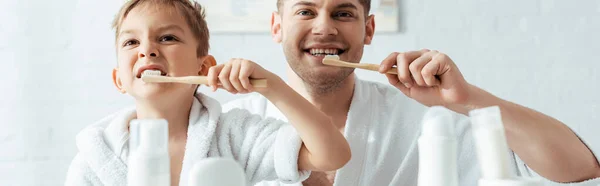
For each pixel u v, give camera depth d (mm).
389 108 1118
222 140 840
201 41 876
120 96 1585
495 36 1586
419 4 1593
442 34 1586
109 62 1592
